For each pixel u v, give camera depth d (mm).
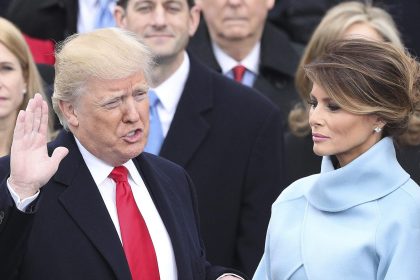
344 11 18656
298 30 22594
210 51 20625
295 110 18094
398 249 12117
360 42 12680
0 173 12648
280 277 12867
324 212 12789
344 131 12516
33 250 12352
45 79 19672
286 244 12914
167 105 17375
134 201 13148
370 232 12336
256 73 20656
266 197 16969
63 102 12906
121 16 17953
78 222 12609
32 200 11766
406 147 15328
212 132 17094
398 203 12414
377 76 12344
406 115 12594
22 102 16891
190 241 13539
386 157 12648
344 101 12367
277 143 17266
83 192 12820
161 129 17312
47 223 12516
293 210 13172
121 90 12586
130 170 13367
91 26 22203
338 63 12453
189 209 13953
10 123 16641
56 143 13156
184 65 17562
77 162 12977
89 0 22266
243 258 16750
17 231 11688
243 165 17016
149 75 12914
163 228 13234
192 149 16938
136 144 12828
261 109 17328
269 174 17062
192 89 17328
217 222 16859
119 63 12523
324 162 13086
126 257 12742
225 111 17250
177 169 14250
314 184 12938
